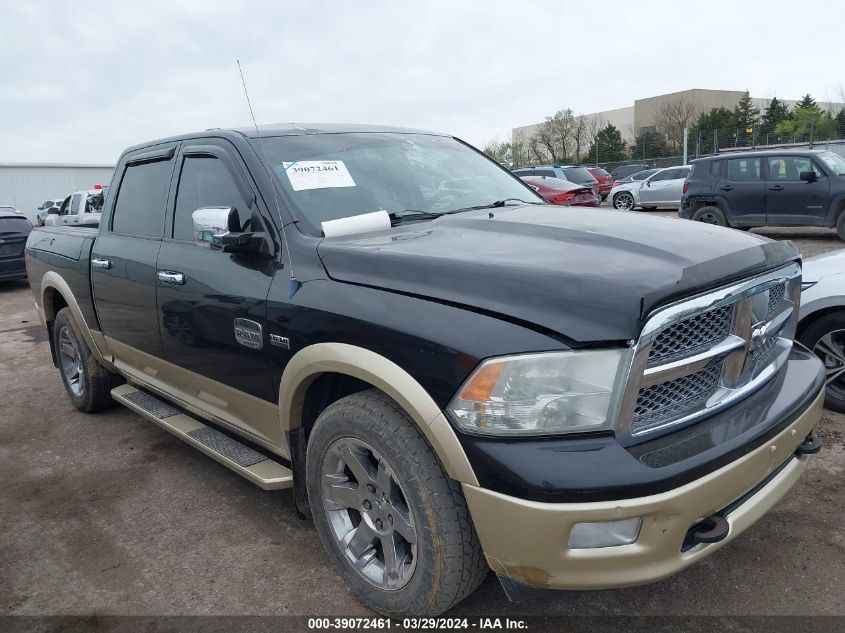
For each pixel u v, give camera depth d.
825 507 3.11
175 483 3.78
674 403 2.09
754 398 2.35
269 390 2.81
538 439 1.93
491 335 1.99
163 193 3.65
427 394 2.09
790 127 50.78
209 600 2.69
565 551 1.91
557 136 60.31
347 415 2.37
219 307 2.98
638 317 1.87
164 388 3.77
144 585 2.81
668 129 63.06
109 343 4.24
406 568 2.35
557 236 2.51
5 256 11.71
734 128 57.97
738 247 2.36
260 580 2.80
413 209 3.17
